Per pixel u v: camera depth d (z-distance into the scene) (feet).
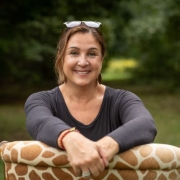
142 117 6.00
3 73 50.98
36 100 6.61
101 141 5.47
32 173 5.82
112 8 52.06
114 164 5.63
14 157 5.79
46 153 5.65
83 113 6.69
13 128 32.19
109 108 6.70
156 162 5.67
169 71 62.59
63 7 44.19
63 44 6.50
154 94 56.03
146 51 64.23
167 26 51.96
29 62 56.29
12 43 43.04
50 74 65.36
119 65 114.52
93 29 6.50
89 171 5.21
